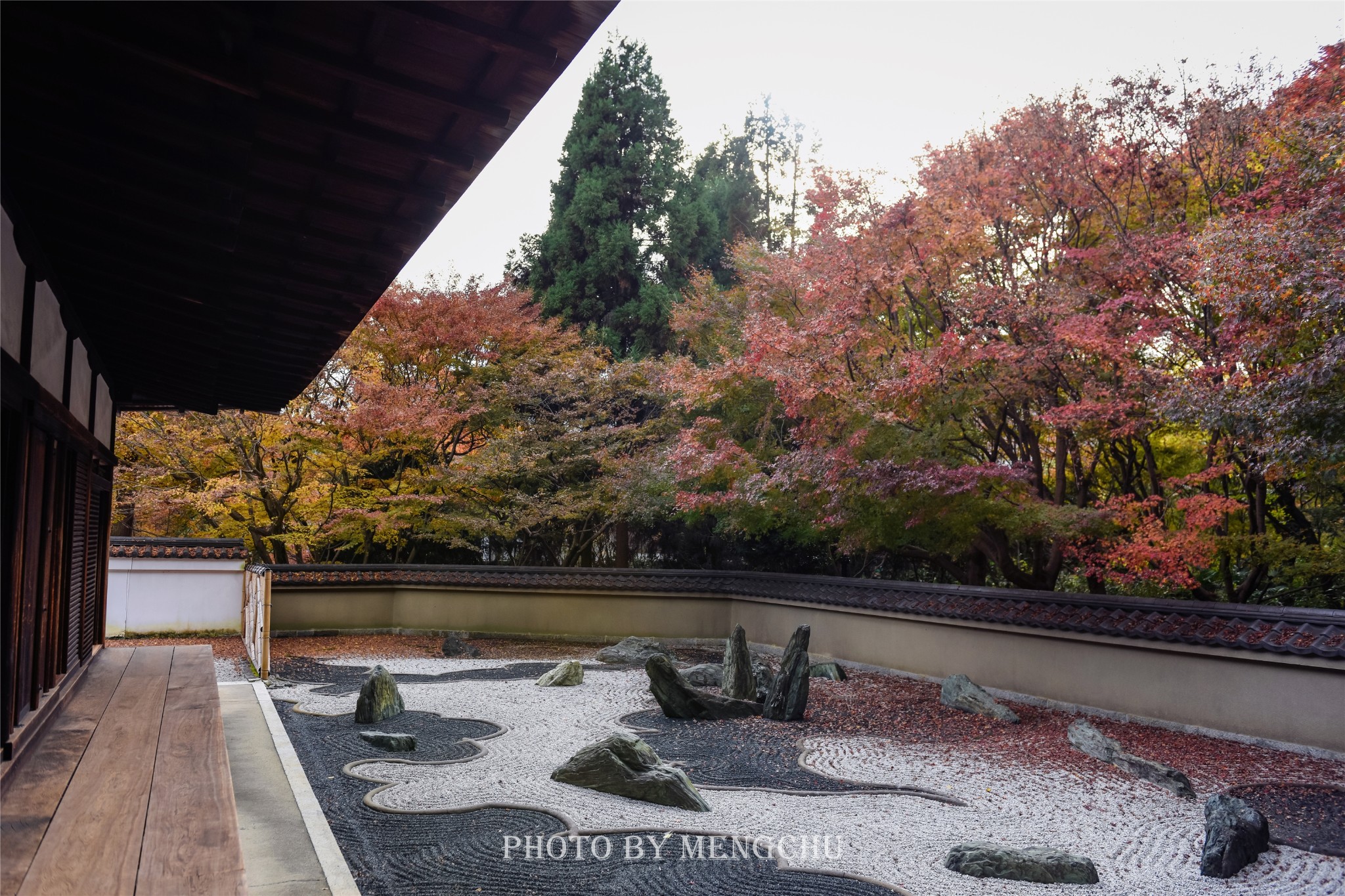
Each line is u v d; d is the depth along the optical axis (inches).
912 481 393.7
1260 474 335.0
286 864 173.6
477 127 115.0
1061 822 236.1
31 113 117.6
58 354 190.4
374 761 288.7
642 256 893.8
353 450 653.3
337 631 653.9
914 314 490.9
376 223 144.4
